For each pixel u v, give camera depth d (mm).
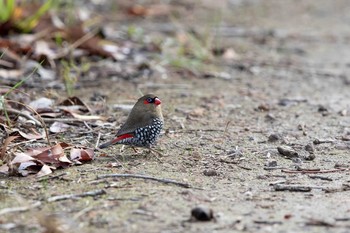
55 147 9695
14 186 8750
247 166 9867
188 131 11539
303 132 11648
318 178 9383
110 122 11828
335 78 16234
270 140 11164
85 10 20203
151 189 8641
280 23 22531
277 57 18156
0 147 10180
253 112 13008
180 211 7910
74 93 13750
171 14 22141
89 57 16125
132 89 14297
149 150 10367
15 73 14375
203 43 18453
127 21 20703
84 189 8609
